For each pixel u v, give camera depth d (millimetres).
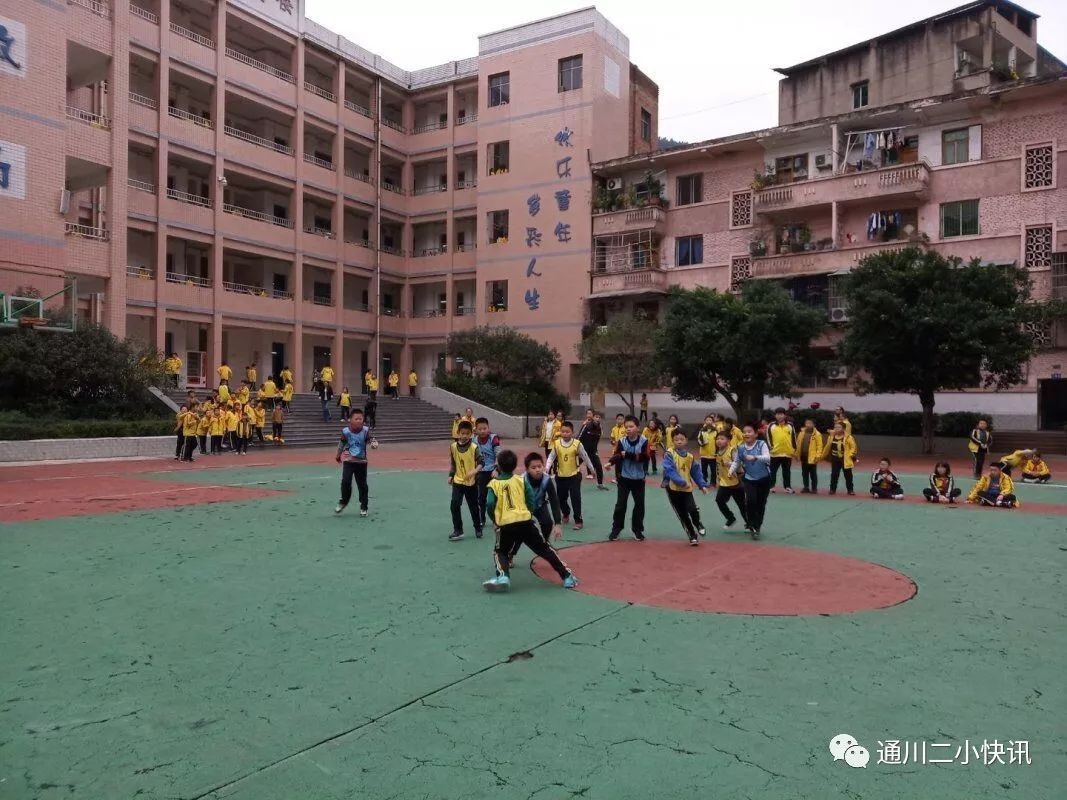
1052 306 24484
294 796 3438
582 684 4789
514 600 6750
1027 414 26453
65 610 6324
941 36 31250
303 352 39438
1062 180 26266
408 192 43156
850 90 33750
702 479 9617
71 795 3434
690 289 34312
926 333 21562
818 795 3490
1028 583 7543
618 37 39250
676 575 7773
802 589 7234
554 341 37688
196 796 3434
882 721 4285
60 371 21500
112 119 25156
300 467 19312
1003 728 4207
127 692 4605
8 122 21984
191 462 20156
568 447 10758
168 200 31172
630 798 3449
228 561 8234
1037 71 33438
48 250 22828
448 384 37094
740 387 27250
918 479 18234
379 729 4129
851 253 29250
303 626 5945
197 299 32281
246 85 34250
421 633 5785
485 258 40000
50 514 11266
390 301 44250
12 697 4523
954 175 28203
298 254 36594
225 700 4496
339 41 39062
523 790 3508
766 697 4609
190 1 32875
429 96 42844
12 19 22156
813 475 15023
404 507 12469
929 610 6543
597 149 37156
